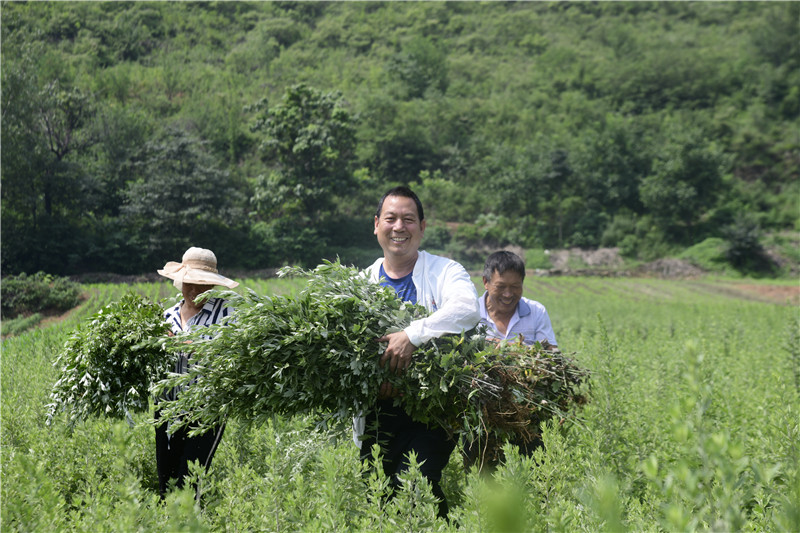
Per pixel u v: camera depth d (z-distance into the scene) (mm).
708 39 121562
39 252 50250
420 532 2416
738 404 5344
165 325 4012
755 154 88125
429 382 3391
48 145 57625
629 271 62500
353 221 64625
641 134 84688
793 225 75312
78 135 60219
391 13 135500
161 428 3988
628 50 119125
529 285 51000
